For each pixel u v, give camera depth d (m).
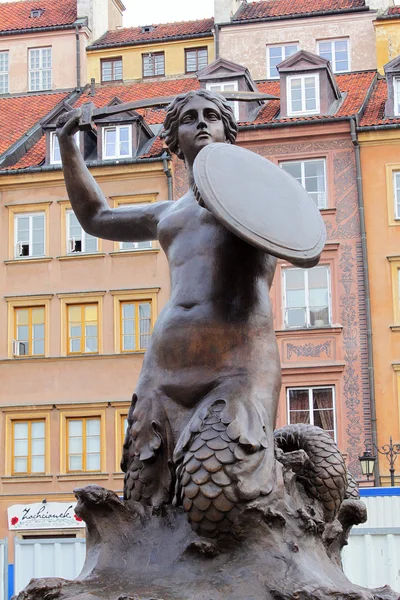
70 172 4.09
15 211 29.59
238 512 3.13
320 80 29.03
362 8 34.06
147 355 3.59
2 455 28.16
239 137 28.61
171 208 3.85
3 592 12.70
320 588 3.03
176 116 3.80
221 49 34.69
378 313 27.22
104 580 3.23
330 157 28.14
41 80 36.44
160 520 3.35
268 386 3.42
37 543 12.73
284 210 3.35
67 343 28.69
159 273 28.53
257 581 3.08
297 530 3.19
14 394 28.53
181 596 3.08
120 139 29.14
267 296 3.57
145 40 36.50
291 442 3.67
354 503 3.68
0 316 29.11
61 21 37.06
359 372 26.86
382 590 3.32
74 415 28.17
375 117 28.64
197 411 3.34
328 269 27.66
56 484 27.81
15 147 30.78
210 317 3.48
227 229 3.43
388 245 27.56
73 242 29.19
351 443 26.52
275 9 35.41
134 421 3.52
